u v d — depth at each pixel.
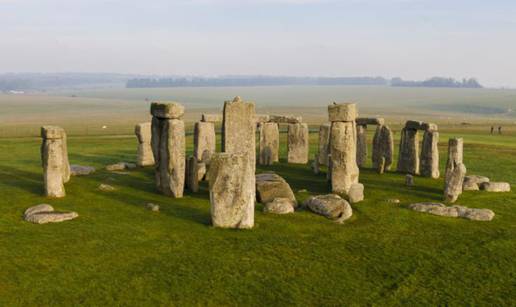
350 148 29.31
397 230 22.73
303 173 36.56
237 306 15.48
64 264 17.81
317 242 20.88
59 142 26.92
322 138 41.00
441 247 20.61
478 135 69.62
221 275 17.44
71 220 22.78
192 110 192.25
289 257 19.16
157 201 26.80
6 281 16.33
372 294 16.44
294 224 23.16
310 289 16.69
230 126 29.27
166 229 21.95
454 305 15.82
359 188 27.78
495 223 24.03
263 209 25.19
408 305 15.78
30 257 18.23
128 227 22.06
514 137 67.38
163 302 15.54
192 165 29.27
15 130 85.94
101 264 17.98
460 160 28.80
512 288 16.98
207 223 22.95
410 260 19.19
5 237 20.16
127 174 34.19
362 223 23.69
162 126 28.27
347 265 18.62
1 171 34.38
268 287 16.72
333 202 24.89
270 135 41.16
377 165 39.62
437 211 25.36
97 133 79.50
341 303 15.81
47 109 196.88
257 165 39.94
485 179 32.38
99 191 28.53
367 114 171.38
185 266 18.05
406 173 37.12
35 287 16.08
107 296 15.74
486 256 19.67
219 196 22.19
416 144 36.94
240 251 19.56
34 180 31.22
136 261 18.38
